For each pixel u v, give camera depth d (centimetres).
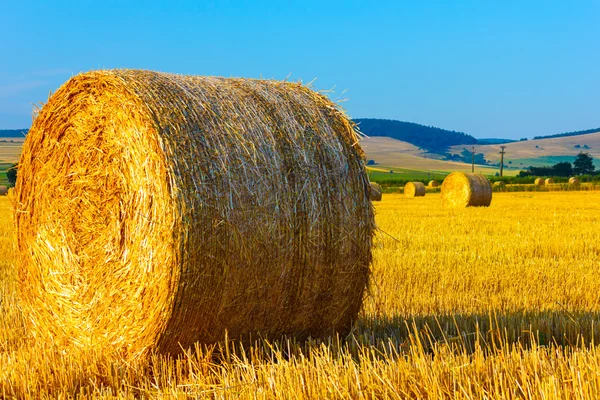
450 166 15512
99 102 663
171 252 571
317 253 629
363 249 659
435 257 1181
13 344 726
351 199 650
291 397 466
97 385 559
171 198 572
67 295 705
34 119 755
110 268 642
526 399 428
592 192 5066
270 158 616
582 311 755
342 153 656
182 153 583
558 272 1023
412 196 4459
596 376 437
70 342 703
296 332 653
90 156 676
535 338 628
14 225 789
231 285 592
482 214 2319
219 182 588
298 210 618
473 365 491
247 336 628
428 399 443
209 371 572
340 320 669
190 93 628
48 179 737
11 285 977
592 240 1415
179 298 575
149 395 518
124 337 625
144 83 626
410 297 854
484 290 912
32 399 520
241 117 627
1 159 7794
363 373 487
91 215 673
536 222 1908
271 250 605
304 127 649
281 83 699
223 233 584
